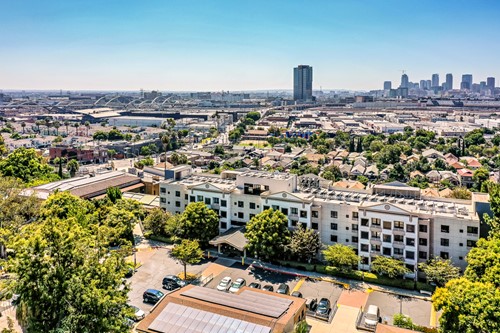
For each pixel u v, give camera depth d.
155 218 105.88
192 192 109.44
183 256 83.81
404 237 87.12
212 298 64.25
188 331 56.41
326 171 197.25
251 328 56.16
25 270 45.03
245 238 97.31
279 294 69.31
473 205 89.62
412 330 60.28
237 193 105.12
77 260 48.84
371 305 72.94
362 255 91.19
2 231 66.94
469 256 70.12
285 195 98.06
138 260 93.69
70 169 189.38
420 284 81.69
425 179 197.50
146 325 58.47
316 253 93.12
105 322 45.78
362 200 97.31
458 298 54.22
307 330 65.00
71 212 91.06
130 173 162.25
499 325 49.91
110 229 90.44
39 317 45.75
